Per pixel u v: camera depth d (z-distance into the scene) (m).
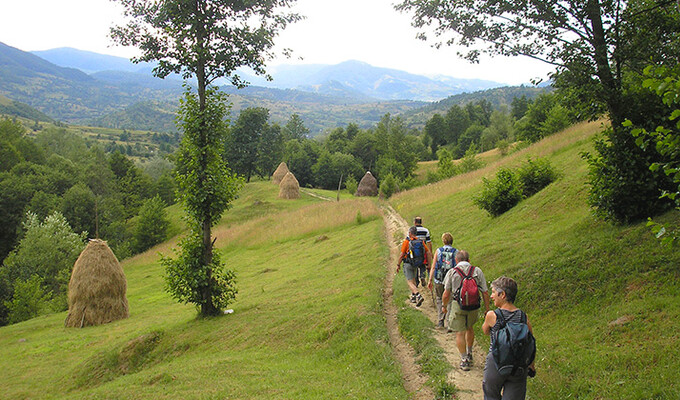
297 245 29.22
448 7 10.46
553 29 9.46
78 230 52.88
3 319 34.75
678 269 7.17
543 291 8.77
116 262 21.53
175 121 14.47
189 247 14.86
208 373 9.57
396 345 8.72
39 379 13.58
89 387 12.34
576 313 7.71
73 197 54.66
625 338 6.30
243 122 78.00
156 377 9.97
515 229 14.34
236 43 14.31
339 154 89.94
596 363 5.95
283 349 10.66
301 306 13.36
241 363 9.93
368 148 104.75
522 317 4.72
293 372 8.59
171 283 14.75
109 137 199.38
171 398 8.26
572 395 5.57
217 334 13.07
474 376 6.66
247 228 39.56
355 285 13.88
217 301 15.26
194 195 14.37
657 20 8.56
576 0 8.94
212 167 14.63
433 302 10.61
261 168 82.00
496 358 4.58
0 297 35.09
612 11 8.92
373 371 7.65
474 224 18.14
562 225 12.27
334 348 9.59
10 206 53.41
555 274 8.96
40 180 59.19
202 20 14.02
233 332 12.87
